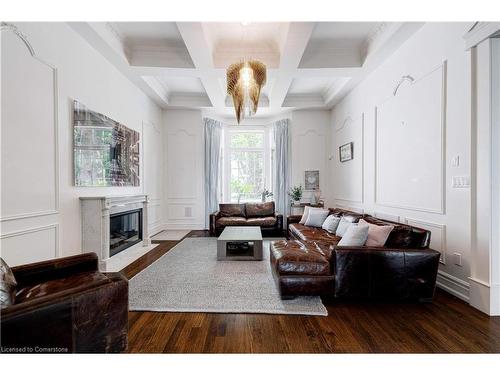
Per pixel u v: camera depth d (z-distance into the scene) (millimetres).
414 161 2998
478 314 2100
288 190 6180
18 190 2131
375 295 2295
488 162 2098
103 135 3420
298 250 2627
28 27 2223
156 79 4801
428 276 2281
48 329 1172
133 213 4227
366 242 2562
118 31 3303
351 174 4867
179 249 4246
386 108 3586
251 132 6770
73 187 2859
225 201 6684
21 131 2162
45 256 2434
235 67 3219
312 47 3658
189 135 6145
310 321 2006
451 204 2477
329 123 6102
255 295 2459
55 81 2555
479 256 2186
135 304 2264
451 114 2451
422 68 2836
